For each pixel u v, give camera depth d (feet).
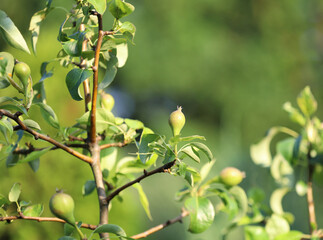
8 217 3.93
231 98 21.94
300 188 4.64
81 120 3.95
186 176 3.89
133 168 4.34
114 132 4.15
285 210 6.95
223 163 8.33
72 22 4.06
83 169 6.72
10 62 3.92
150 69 21.47
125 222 6.87
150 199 12.18
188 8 22.03
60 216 3.77
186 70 21.66
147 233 4.19
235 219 4.31
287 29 22.95
